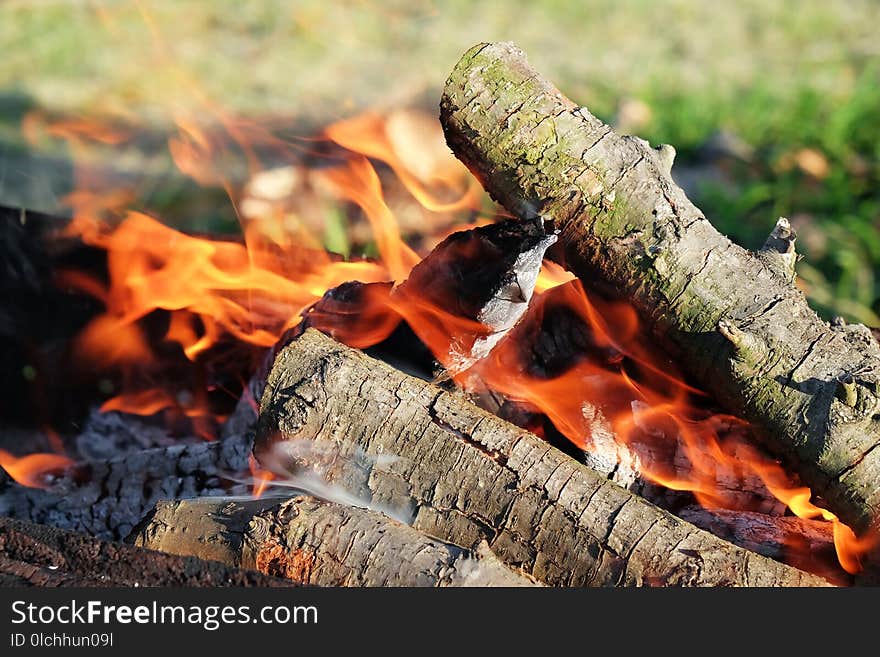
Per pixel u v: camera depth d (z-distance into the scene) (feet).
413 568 9.02
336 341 10.41
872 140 24.34
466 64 10.37
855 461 9.74
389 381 9.91
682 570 9.30
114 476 12.32
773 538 10.86
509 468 9.61
